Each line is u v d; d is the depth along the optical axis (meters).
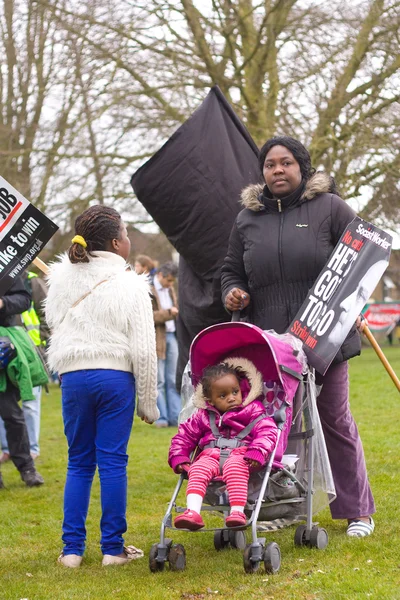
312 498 4.41
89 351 4.40
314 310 4.50
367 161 17.27
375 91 16.62
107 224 4.54
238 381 4.41
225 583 3.93
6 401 6.94
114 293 4.41
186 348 6.20
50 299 4.62
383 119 16.84
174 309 10.74
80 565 4.48
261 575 3.99
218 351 4.56
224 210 5.75
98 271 4.48
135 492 6.48
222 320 5.94
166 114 17.45
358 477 4.74
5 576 4.30
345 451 4.74
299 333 4.50
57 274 4.62
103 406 4.43
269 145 4.73
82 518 4.55
